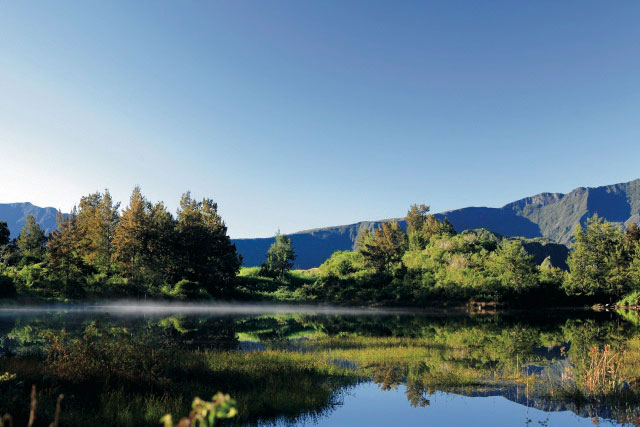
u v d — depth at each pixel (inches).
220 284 3501.5
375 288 3540.8
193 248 3373.5
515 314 2696.9
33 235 4062.5
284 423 486.0
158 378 556.4
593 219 3548.2
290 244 4776.1
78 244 3085.6
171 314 2209.6
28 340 1021.8
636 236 3924.7
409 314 2667.3
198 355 807.7
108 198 3457.2
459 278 3225.9
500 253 3376.0
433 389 650.2
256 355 848.9
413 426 481.1
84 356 565.6
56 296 2491.4
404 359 905.5
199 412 96.0
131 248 3031.5
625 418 500.7
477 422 493.4
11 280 2385.6
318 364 792.9
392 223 5615.2
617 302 3388.3
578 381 680.4
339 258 4800.7
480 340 1256.2
